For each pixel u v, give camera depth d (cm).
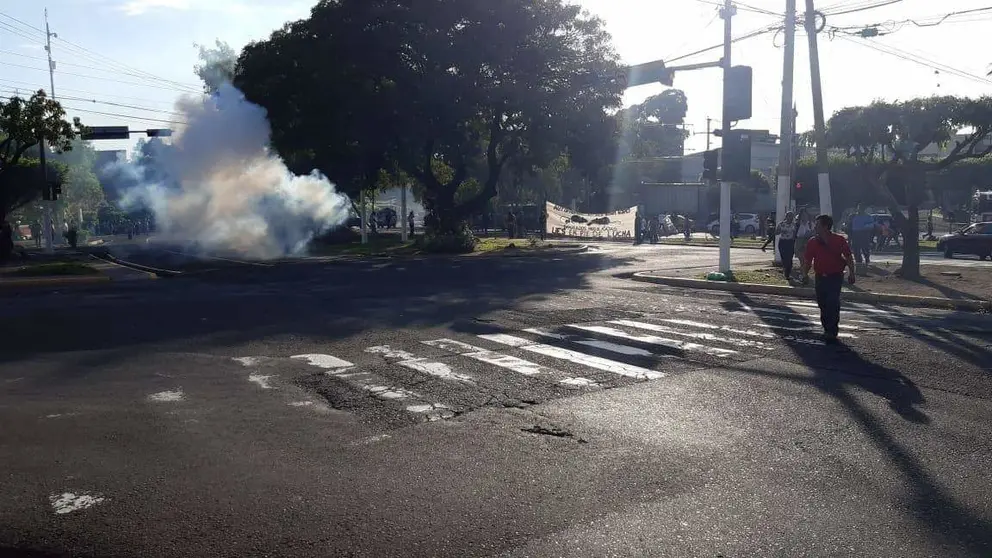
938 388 880
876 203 5181
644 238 4897
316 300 1745
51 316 1505
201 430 728
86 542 484
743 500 551
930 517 522
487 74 3803
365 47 3631
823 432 716
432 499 554
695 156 8394
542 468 619
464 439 698
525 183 7506
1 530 502
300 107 3772
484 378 936
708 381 919
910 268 2072
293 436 709
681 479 594
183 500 553
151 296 1875
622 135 4231
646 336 1227
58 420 761
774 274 2144
